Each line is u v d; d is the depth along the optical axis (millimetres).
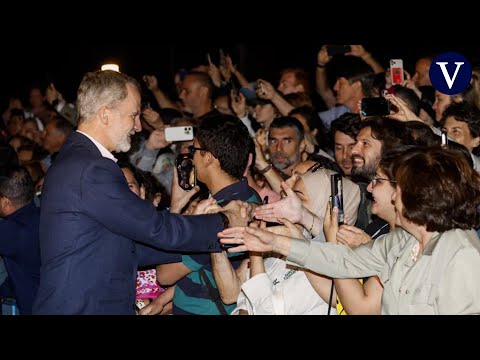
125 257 3143
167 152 5453
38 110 8594
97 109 3152
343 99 6547
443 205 2469
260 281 3041
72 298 3018
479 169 4098
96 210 3041
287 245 2861
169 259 3350
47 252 3072
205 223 3158
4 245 3932
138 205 3078
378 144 3348
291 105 6496
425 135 3363
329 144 5805
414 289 2555
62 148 3182
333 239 2959
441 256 2506
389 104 3971
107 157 3158
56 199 3066
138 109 3230
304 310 3039
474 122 4484
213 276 3287
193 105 7445
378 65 7215
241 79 7703
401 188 2537
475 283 2443
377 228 3221
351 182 3367
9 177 4000
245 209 3227
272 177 4379
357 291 2859
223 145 3357
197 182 3699
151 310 3699
